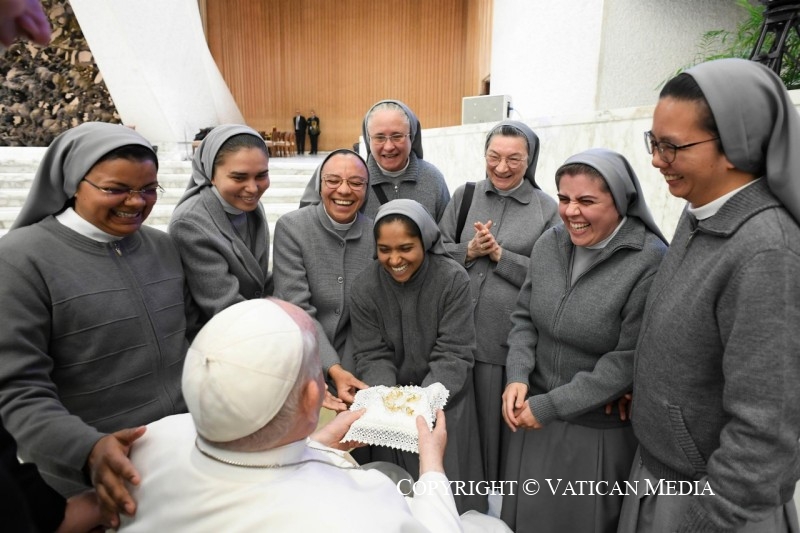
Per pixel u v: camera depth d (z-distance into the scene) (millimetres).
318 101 14281
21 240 1265
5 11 557
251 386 779
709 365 1169
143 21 7762
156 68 8055
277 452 845
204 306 1754
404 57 14070
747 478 1031
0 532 731
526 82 7488
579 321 1619
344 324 2070
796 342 997
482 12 11719
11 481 771
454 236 2486
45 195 1348
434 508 1095
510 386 1762
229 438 811
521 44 7777
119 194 1304
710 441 1204
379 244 1735
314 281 2061
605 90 5512
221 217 1852
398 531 814
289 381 809
